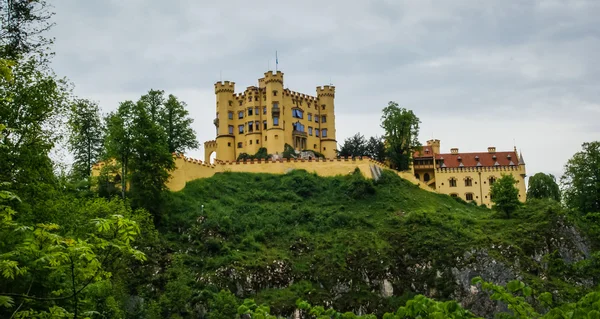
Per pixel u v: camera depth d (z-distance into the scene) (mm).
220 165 127375
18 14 41156
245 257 93375
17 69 45938
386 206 116938
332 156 161125
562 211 103812
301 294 88375
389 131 146625
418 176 153750
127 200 80375
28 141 45781
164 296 78375
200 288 85250
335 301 88250
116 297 61344
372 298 89375
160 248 92062
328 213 111438
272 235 102438
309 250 98250
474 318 23719
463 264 93125
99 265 26188
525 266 91688
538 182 138125
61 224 49719
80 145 113688
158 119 128000
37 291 31375
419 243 98688
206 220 101000
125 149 101062
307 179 125625
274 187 123125
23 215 41406
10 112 43844
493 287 25641
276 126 151625
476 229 104750
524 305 25516
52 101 49781
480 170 151625
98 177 101062
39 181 47156
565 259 96812
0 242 28219
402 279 93750
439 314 23047
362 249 97250
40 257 24578
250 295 87438
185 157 116312
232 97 160125
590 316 21625
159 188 100688
